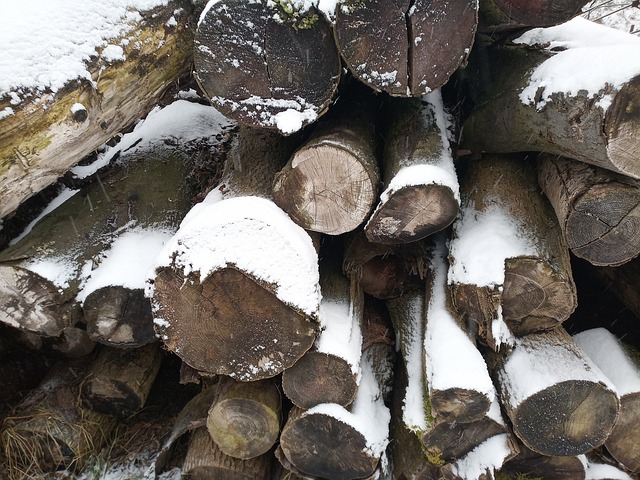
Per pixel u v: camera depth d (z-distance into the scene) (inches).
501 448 86.2
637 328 110.9
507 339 85.3
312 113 78.2
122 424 117.5
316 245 90.3
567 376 81.3
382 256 101.5
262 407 89.1
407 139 90.4
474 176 101.7
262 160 98.0
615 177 76.0
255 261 72.6
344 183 80.3
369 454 86.0
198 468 98.7
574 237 78.4
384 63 73.2
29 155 74.6
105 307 91.7
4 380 116.7
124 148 118.6
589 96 69.6
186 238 74.3
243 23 73.5
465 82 107.5
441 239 103.7
